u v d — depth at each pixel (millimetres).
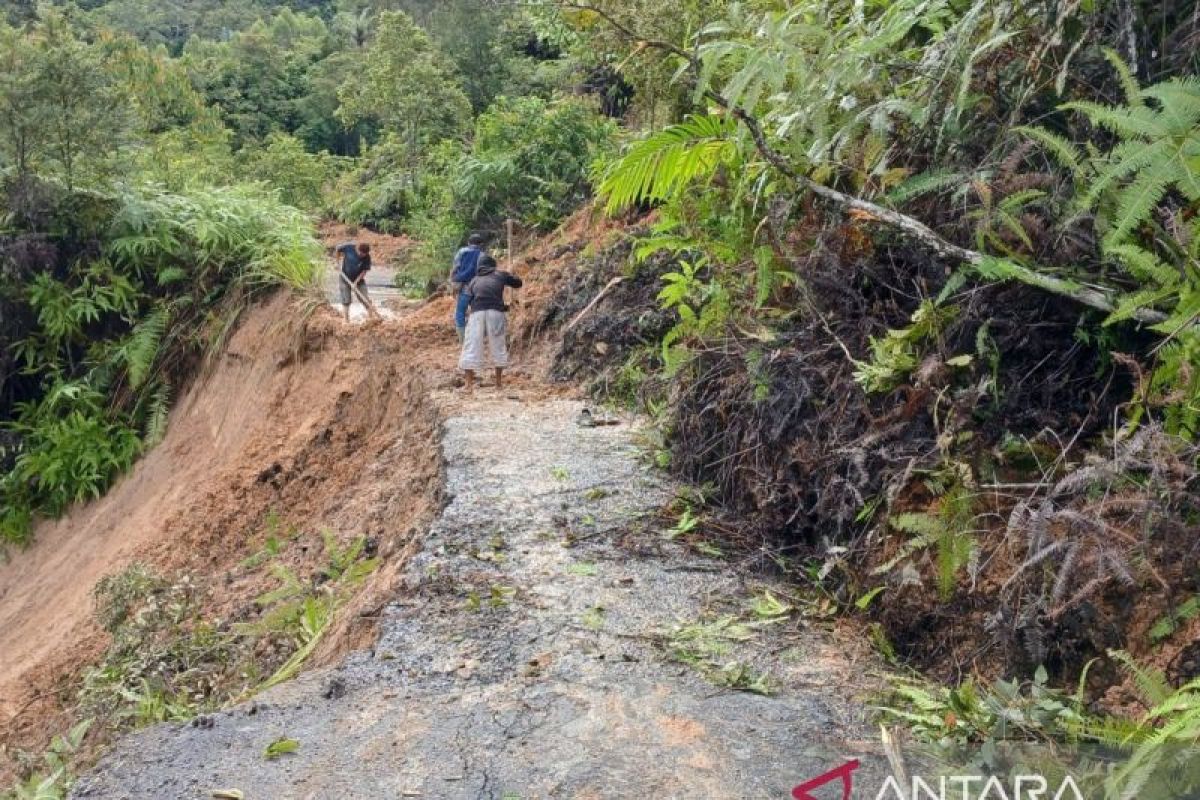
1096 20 4219
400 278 17938
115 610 7930
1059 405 4266
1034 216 4211
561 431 7910
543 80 28828
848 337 5145
